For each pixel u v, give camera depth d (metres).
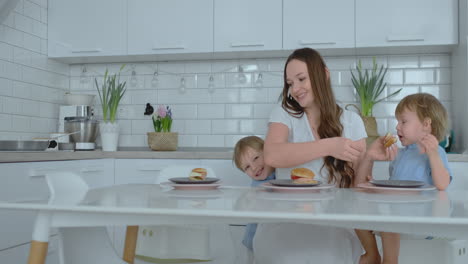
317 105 1.62
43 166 2.30
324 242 1.38
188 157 2.83
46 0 3.29
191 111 3.42
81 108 3.19
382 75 3.16
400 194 1.25
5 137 2.82
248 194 1.26
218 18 3.08
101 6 3.24
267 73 3.33
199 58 3.36
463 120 2.71
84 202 1.05
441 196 1.21
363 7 2.90
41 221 1.04
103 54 3.23
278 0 3.00
